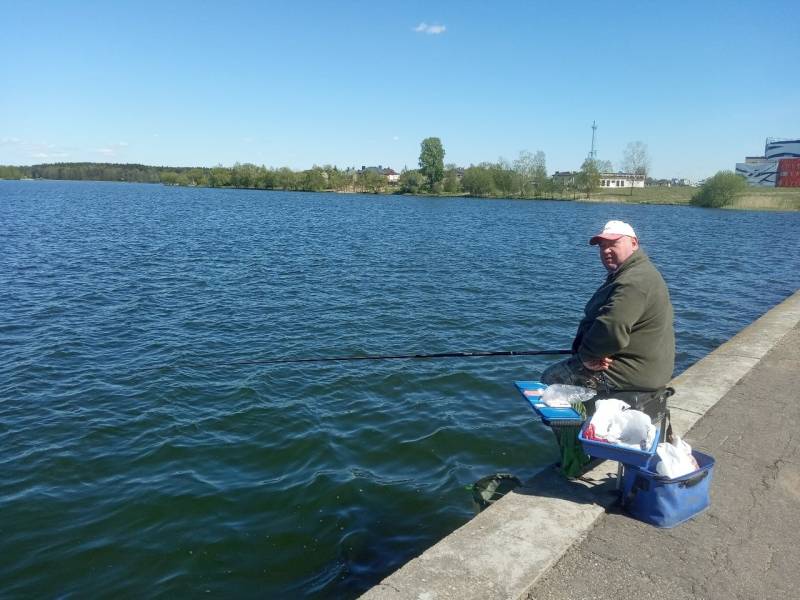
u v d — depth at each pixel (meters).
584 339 4.03
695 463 3.65
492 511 3.70
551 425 3.88
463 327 11.72
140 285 15.44
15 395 7.88
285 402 7.69
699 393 5.66
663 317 3.91
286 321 11.91
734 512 3.72
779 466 4.31
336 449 6.42
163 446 6.47
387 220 45.34
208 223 37.12
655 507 3.55
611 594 2.97
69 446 6.47
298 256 21.75
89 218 39.12
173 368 8.95
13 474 5.88
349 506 5.31
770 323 8.41
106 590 4.29
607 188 131.62
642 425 3.58
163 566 4.54
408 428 6.93
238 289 15.11
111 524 5.07
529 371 9.02
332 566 4.51
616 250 3.98
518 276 18.30
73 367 8.98
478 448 6.44
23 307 12.81
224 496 5.49
